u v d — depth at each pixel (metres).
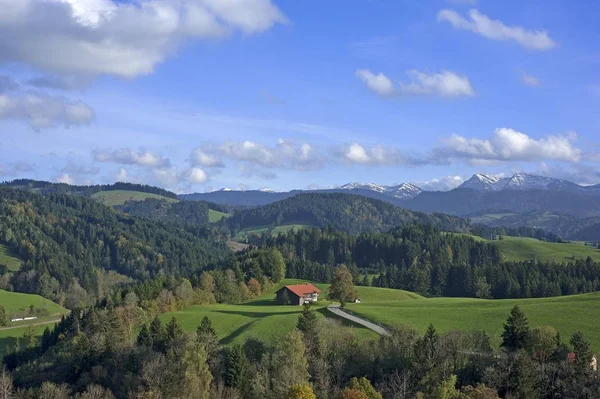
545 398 75.12
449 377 73.31
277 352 87.69
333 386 82.25
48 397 93.38
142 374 91.56
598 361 82.31
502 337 95.75
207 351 97.06
